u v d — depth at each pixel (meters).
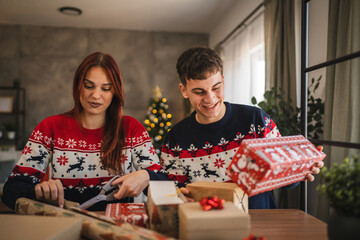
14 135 4.52
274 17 2.45
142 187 0.92
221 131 1.10
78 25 4.85
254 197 1.04
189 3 3.85
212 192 0.77
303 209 1.07
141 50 5.11
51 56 4.89
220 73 0.96
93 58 1.04
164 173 1.05
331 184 0.57
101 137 1.13
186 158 1.12
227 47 4.08
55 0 3.80
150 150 1.16
